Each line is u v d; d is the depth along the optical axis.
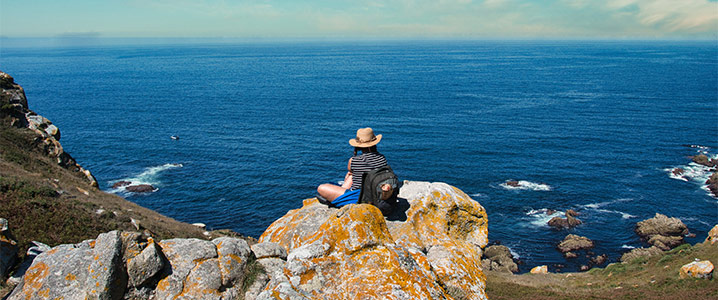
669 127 109.69
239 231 53.78
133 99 158.88
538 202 62.88
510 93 176.88
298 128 111.44
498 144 94.50
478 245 9.12
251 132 106.50
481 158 84.12
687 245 39.91
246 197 64.25
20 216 18.23
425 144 94.00
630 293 31.31
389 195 8.22
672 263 35.81
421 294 6.50
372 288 6.42
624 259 46.31
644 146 92.44
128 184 67.81
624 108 138.00
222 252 7.84
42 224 18.41
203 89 191.38
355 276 6.74
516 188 68.38
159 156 83.88
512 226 55.59
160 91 182.62
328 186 9.34
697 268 31.77
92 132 102.69
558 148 91.69
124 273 7.00
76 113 127.94
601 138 99.62
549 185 69.44
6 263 9.20
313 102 154.25
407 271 6.78
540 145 94.00
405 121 120.19
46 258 7.25
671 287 31.56
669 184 70.00
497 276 36.97
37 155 31.48
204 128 110.44
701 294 29.44
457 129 109.62
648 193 66.25
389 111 136.12
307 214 9.21
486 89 190.38
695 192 66.50
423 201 9.15
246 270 7.85
